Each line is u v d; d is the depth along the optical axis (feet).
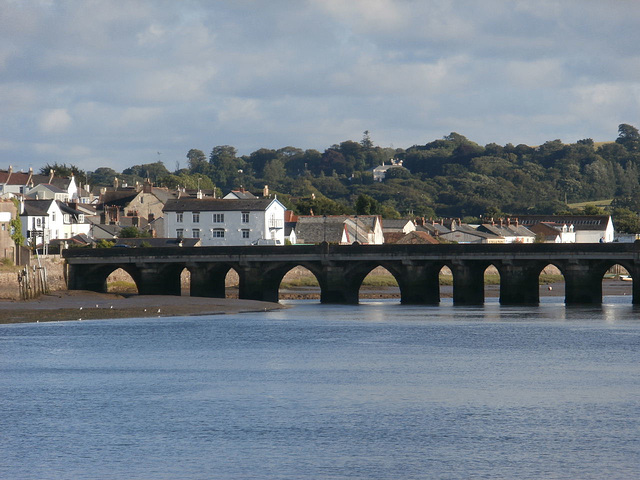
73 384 398.21
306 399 368.89
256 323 627.46
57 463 285.64
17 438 312.29
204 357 471.21
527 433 318.65
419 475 275.39
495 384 399.65
